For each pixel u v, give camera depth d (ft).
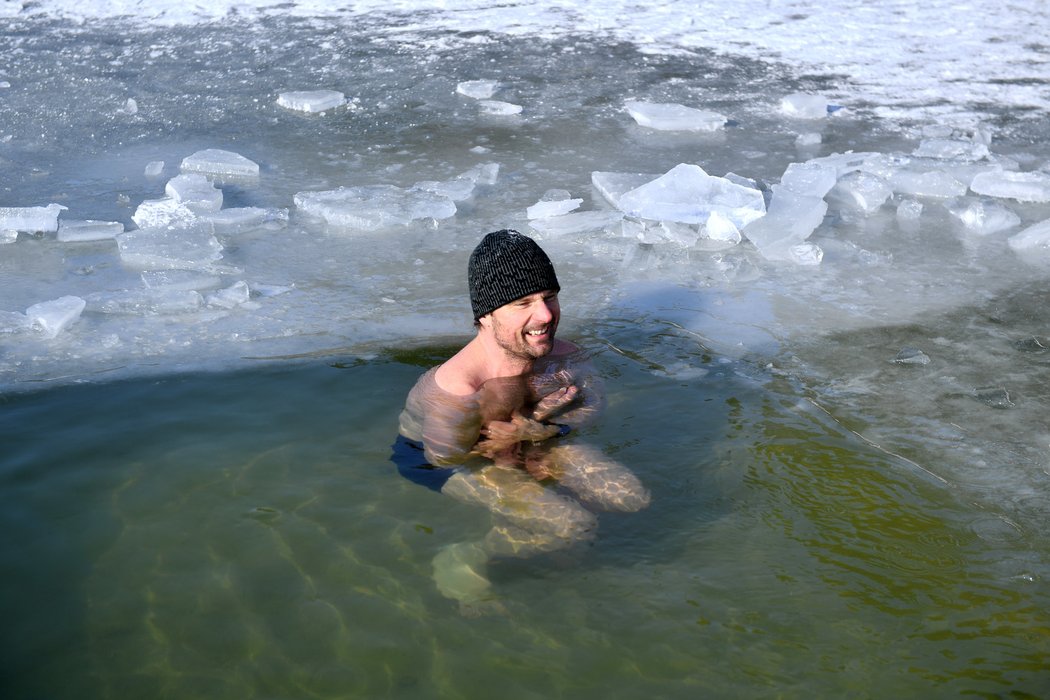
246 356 13.61
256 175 20.90
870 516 10.18
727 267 16.33
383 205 18.51
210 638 8.67
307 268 16.57
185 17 34.76
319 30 32.96
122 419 12.03
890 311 14.98
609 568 9.36
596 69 28.48
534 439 11.07
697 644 8.52
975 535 9.95
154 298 15.15
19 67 28.96
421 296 15.46
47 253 17.20
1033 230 17.37
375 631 8.71
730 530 9.91
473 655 8.44
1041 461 11.26
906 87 26.81
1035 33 32.01
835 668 8.27
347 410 12.16
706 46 30.78
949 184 19.57
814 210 17.85
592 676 8.21
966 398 12.58
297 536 9.89
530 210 18.53
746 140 22.85
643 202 18.22
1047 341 14.06
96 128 23.91
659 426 11.68
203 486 10.69
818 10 35.01
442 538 9.81
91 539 9.91
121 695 8.09
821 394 12.62
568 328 14.25
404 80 27.55
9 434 11.72
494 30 32.63
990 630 8.68
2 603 9.08
